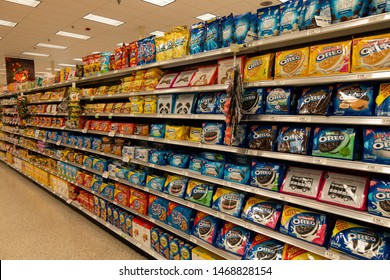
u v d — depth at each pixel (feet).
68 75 13.51
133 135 9.53
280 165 5.86
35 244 10.07
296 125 5.89
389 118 4.14
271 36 5.55
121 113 10.07
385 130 4.42
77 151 14.01
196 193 7.46
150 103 8.75
